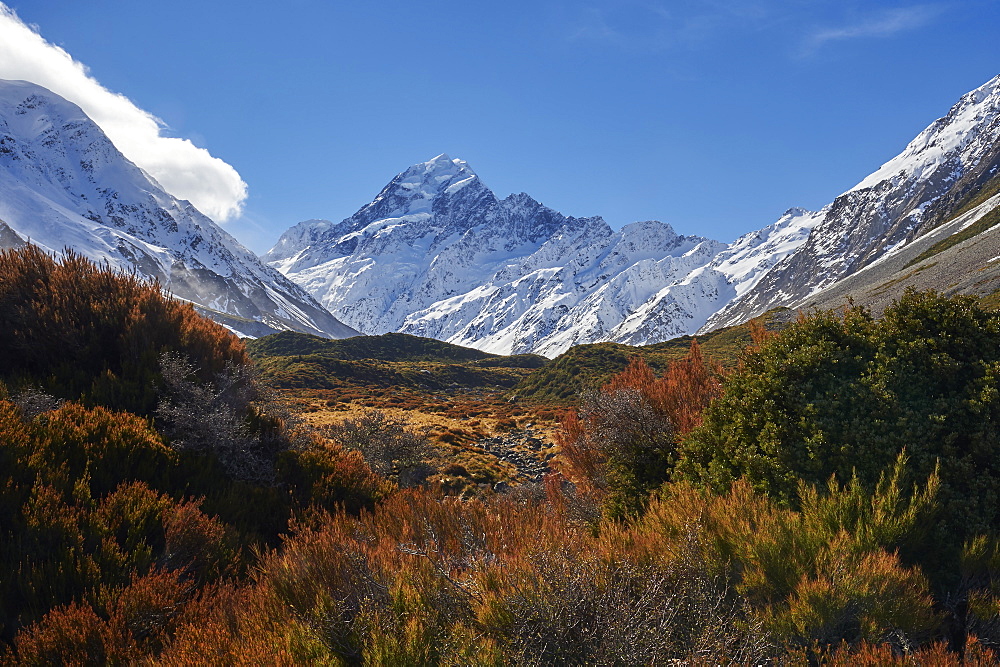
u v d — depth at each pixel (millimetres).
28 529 5445
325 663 3648
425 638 3738
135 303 11422
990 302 32812
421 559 4770
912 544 4562
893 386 5957
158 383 9820
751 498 5359
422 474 15719
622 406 9836
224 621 4586
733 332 61219
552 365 57750
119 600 4742
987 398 5301
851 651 3641
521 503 9047
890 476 5234
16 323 10023
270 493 8414
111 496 6457
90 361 10375
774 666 3465
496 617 3836
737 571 4562
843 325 7078
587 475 10992
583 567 4051
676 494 6324
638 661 3408
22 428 7148
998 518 4824
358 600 4230
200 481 8055
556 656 3580
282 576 4949
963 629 4156
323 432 17328
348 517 7598
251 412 10883
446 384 73812
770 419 6512
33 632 4262
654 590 3830
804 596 3766
